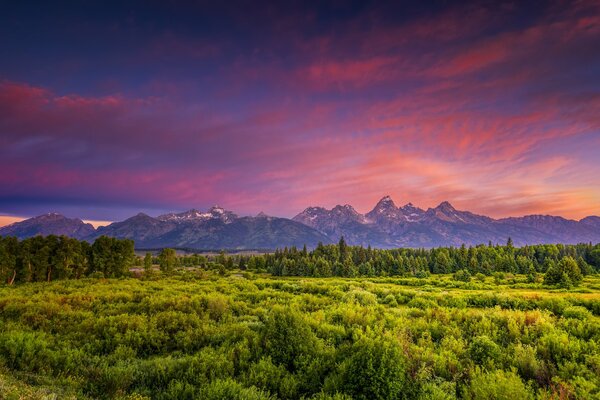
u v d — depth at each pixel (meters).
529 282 73.88
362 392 9.09
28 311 16.55
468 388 9.77
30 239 57.00
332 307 23.42
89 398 7.49
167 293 28.72
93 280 47.53
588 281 73.75
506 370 10.85
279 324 12.45
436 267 109.88
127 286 35.47
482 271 102.75
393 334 14.50
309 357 11.09
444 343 14.08
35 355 9.58
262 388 9.16
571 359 11.80
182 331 15.18
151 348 13.31
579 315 21.55
